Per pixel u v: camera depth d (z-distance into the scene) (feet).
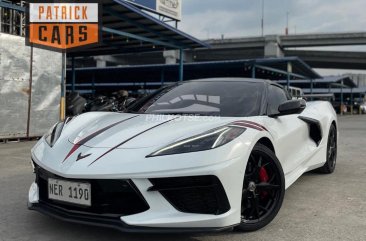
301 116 14.58
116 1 40.27
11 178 16.67
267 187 10.51
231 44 234.58
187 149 8.98
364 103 163.43
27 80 31.01
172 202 8.81
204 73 98.07
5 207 12.50
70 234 10.18
